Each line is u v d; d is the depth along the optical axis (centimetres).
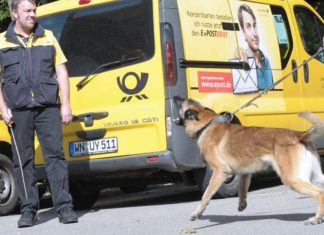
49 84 1138
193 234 977
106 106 1284
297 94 1507
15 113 1140
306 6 1617
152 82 1248
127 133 1263
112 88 1280
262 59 1430
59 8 1370
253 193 1452
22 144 1148
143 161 1248
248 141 1021
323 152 1552
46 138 1145
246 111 1362
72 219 1143
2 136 1366
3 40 1148
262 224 1021
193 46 1282
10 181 1385
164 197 1625
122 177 1344
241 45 1385
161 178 1387
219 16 1352
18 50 1137
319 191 967
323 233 927
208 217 1116
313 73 1559
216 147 1053
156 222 1095
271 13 1491
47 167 1155
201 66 1289
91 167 1294
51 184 1155
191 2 1300
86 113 1294
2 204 1383
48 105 1139
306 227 971
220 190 1330
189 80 1262
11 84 1135
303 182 970
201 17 1312
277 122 1438
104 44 1302
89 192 1440
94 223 1130
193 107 1084
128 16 1284
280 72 1466
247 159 1023
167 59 1242
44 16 1383
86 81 1302
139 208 1309
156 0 1261
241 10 1410
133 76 1263
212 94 1302
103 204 1602
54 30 1366
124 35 1283
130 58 1270
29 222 1143
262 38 1443
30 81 1128
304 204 1191
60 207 1152
